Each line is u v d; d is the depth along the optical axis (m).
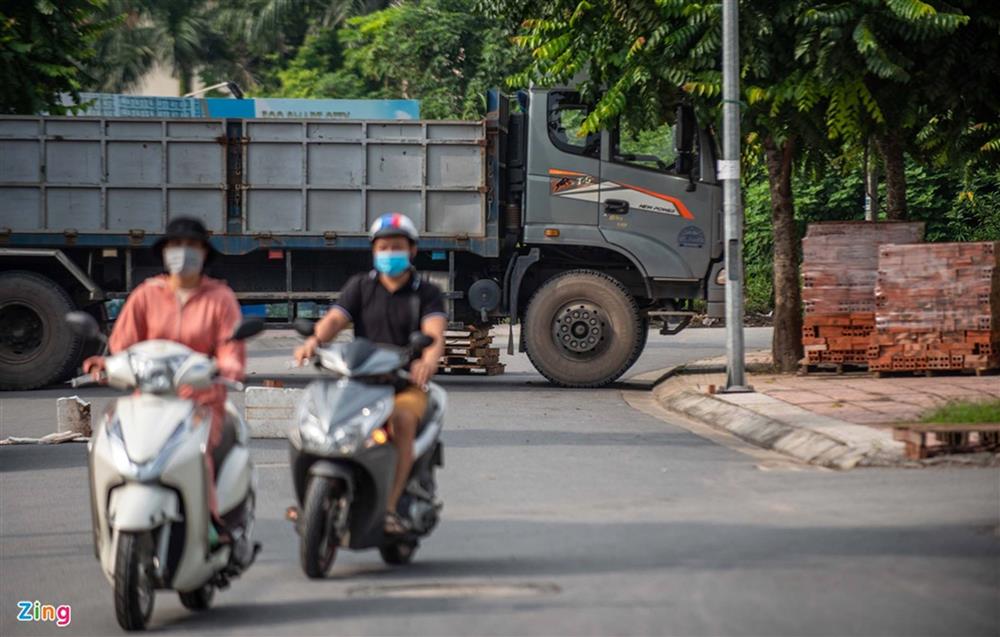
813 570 9.01
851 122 21.95
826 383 20.91
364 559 10.12
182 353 8.28
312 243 24.36
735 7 19.86
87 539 11.47
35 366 24.52
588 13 23.53
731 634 7.51
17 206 24.61
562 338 24.11
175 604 9.06
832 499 11.81
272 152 24.30
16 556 10.84
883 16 21.31
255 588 9.22
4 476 14.99
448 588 8.95
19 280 24.44
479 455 15.53
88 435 18.23
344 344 9.30
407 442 9.29
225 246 24.44
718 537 10.30
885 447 14.12
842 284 22.41
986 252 20.83
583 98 23.92
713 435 17.34
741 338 20.00
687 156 24.03
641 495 12.54
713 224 24.08
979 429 13.74
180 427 8.14
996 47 22.27
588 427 18.20
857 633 7.45
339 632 7.92
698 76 22.25
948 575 8.77
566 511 11.80
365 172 24.20
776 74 22.36
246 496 8.80
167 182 24.44
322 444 8.91
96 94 41.28
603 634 7.61
